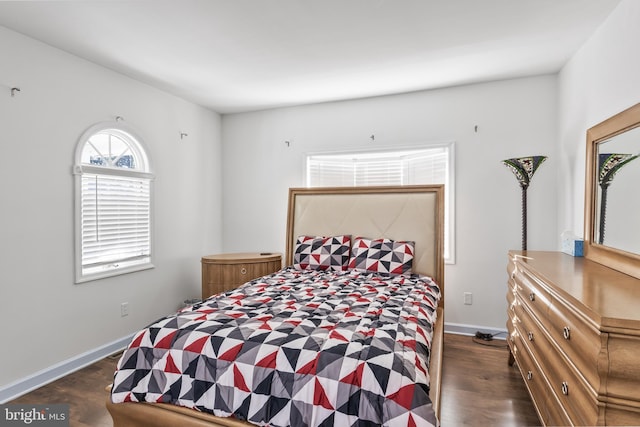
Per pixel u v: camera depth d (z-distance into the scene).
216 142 4.20
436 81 3.17
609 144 1.94
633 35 1.77
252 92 3.47
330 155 3.81
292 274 2.97
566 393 1.31
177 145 3.61
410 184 3.60
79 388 2.32
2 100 2.18
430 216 3.21
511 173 3.12
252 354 1.43
